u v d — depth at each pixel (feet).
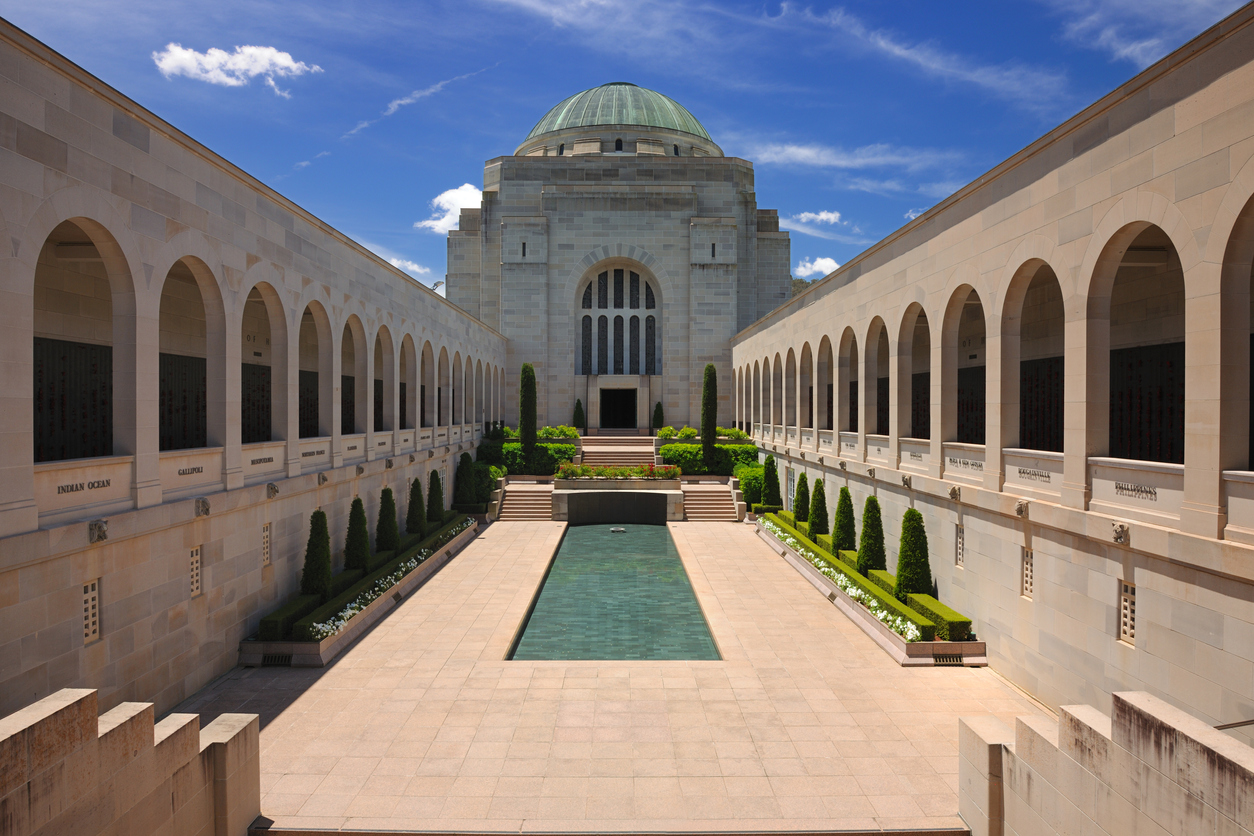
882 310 77.51
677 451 148.25
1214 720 33.81
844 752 41.47
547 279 194.29
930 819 35.09
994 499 53.11
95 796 25.72
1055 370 69.15
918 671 54.19
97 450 58.13
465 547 103.14
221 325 52.39
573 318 196.34
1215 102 33.68
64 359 54.85
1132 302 58.49
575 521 129.29
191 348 71.36
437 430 114.83
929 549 65.62
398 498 94.27
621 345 201.26
